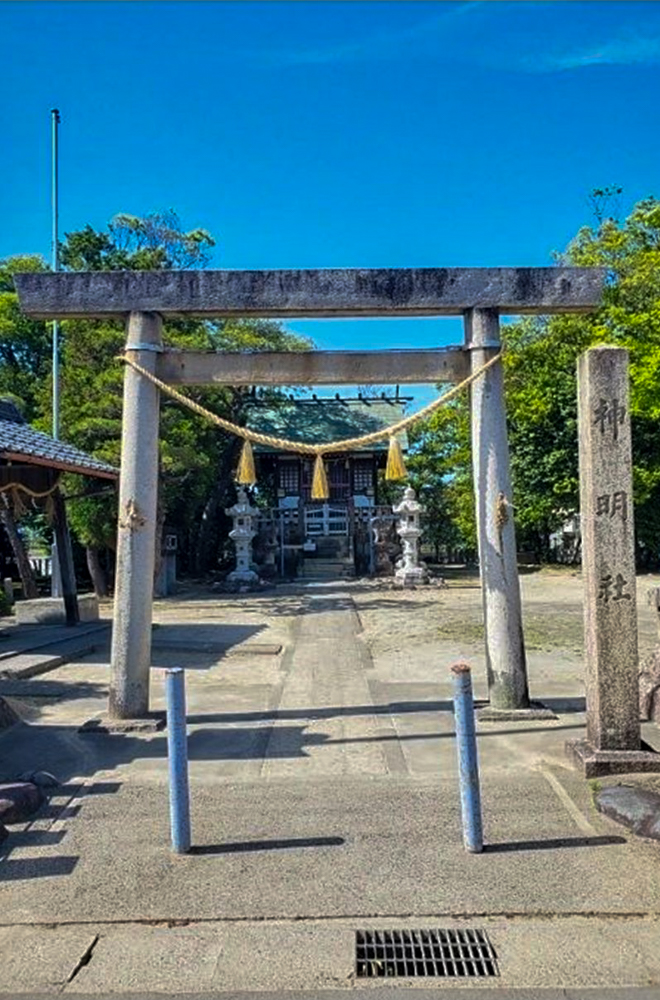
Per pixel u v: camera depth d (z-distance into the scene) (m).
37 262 28.19
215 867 4.48
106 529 21.66
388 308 7.60
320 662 11.59
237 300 7.59
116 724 7.39
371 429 37.38
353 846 4.71
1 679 10.05
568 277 7.63
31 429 15.04
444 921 3.90
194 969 3.55
